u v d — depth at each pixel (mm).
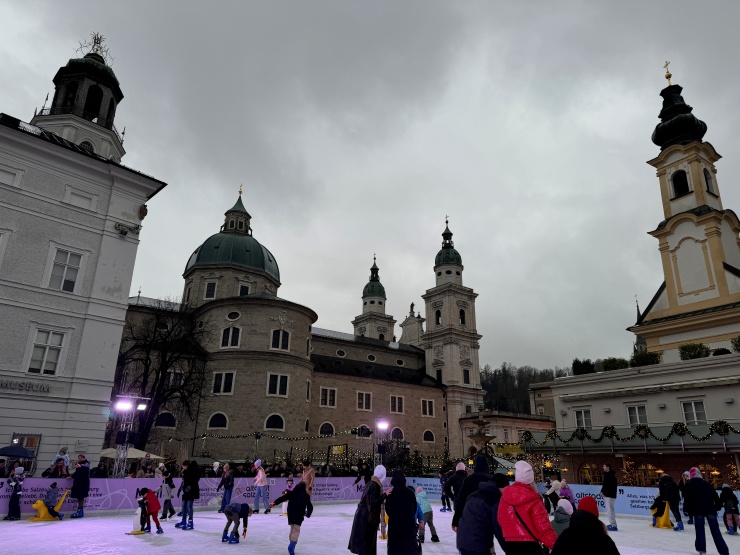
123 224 29766
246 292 68188
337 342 78875
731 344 34750
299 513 12484
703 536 13102
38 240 26734
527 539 6164
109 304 28328
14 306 25297
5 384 24219
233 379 53406
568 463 33812
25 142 26953
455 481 12398
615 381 33969
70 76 40031
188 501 17016
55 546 13320
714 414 28594
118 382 41594
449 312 88125
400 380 78000
